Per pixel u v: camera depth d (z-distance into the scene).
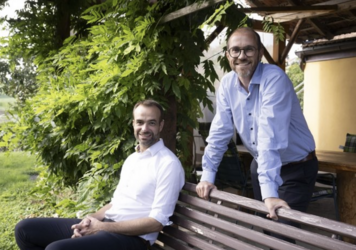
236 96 2.55
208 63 3.79
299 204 2.64
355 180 3.89
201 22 3.58
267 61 6.78
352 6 5.50
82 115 4.07
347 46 8.52
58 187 5.13
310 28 7.98
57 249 2.22
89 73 4.35
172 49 3.64
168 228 2.57
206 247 2.28
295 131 2.59
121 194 2.69
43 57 5.44
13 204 5.92
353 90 8.68
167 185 2.46
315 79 9.70
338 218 4.09
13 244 4.03
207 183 2.46
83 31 5.48
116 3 3.68
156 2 3.45
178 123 3.88
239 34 2.33
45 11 5.44
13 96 7.88
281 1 6.77
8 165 9.23
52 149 4.44
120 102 3.62
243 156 4.85
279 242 1.89
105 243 2.34
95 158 3.87
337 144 9.11
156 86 3.49
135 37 3.45
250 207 2.10
